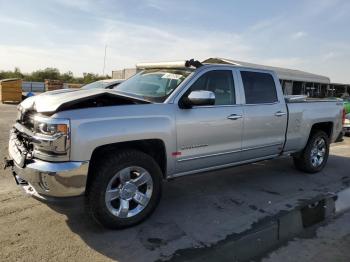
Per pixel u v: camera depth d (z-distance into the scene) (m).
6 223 3.92
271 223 4.25
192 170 4.59
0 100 20.98
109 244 3.57
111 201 3.79
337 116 6.91
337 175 6.61
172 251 3.49
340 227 4.24
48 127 3.45
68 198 3.56
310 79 25.72
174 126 4.20
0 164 6.11
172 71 4.84
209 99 4.17
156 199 4.11
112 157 3.72
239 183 5.80
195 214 4.42
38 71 63.16
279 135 5.68
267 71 5.59
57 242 3.56
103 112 3.68
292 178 6.24
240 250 3.58
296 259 3.46
